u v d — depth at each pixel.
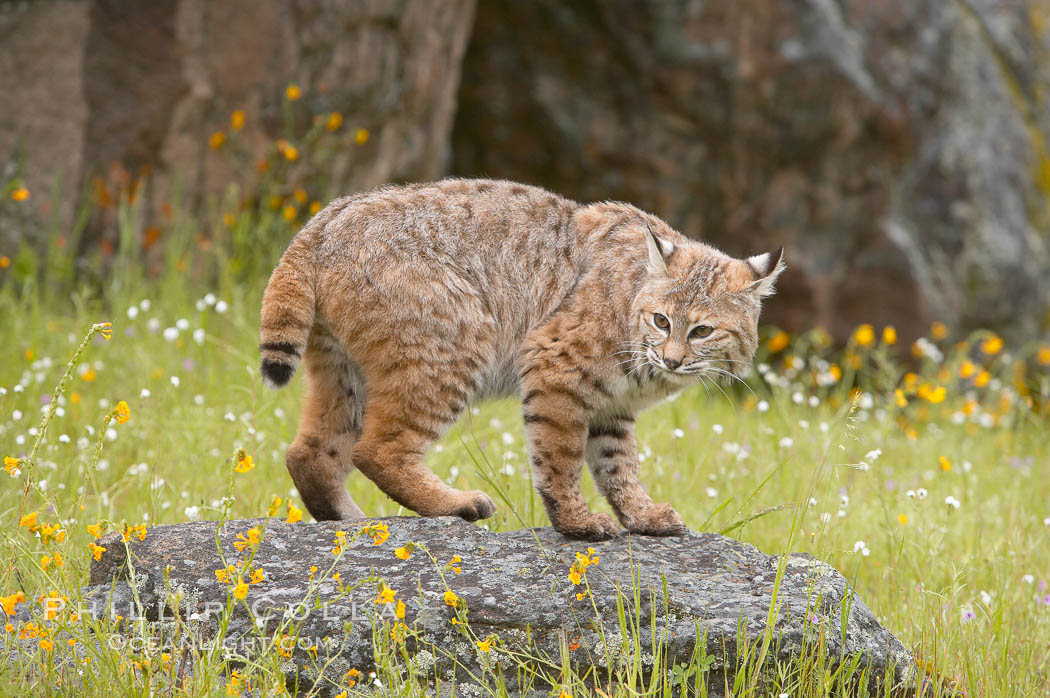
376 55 15.15
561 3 17.38
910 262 17.66
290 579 6.48
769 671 6.22
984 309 18.47
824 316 17.61
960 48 19.02
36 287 12.76
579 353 7.66
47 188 13.57
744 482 10.38
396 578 6.53
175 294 13.02
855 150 17.62
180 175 14.22
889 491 10.37
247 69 14.38
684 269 7.84
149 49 13.93
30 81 13.45
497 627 6.25
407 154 15.85
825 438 11.32
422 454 7.76
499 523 8.28
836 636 6.40
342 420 8.02
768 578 6.84
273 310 7.43
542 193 8.34
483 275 7.88
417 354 7.57
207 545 6.69
